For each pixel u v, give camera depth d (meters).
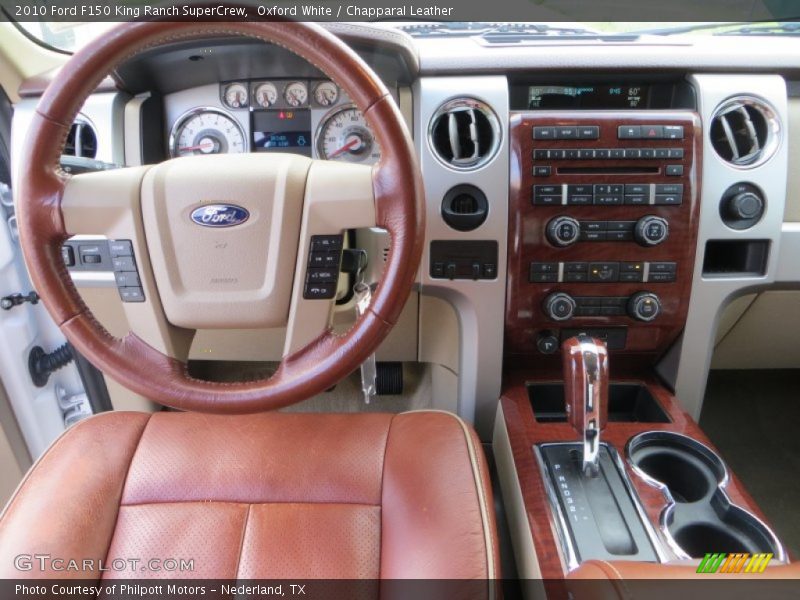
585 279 0.94
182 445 0.80
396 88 0.96
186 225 0.64
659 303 0.95
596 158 0.89
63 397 1.23
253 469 0.76
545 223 0.92
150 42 0.57
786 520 1.17
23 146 0.60
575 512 0.71
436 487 0.72
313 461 0.77
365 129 1.02
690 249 0.93
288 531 0.70
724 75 0.92
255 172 0.63
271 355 1.14
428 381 1.30
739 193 0.92
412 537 0.67
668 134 0.88
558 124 0.89
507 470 0.91
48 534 0.67
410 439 0.80
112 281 0.95
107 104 0.97
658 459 0.85
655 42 0.97
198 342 1.12
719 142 0.95
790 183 0.96
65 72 0.58
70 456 0.77
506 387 1.05
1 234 0.99
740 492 0.73
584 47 0.93
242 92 1.02
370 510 0.73
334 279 0.65
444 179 0.91
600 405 0.75
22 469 1.16
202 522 0.71
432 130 0.92
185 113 1.04
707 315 0.97
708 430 1.44
